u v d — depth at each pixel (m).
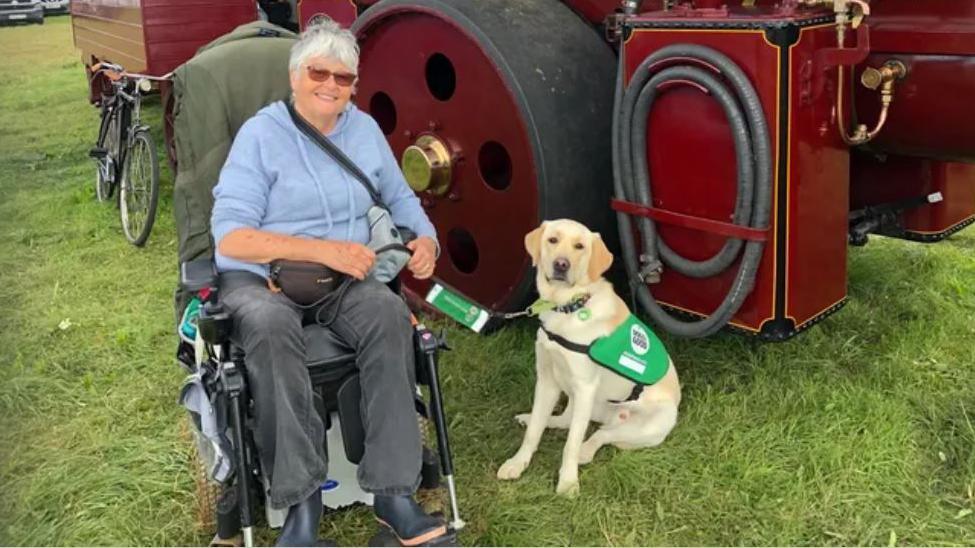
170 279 4.79
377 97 4.22
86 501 2.89
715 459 3.01
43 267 4.99
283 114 2.69
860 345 3.71
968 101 2.82
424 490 2.78
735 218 2.85
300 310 2.59
